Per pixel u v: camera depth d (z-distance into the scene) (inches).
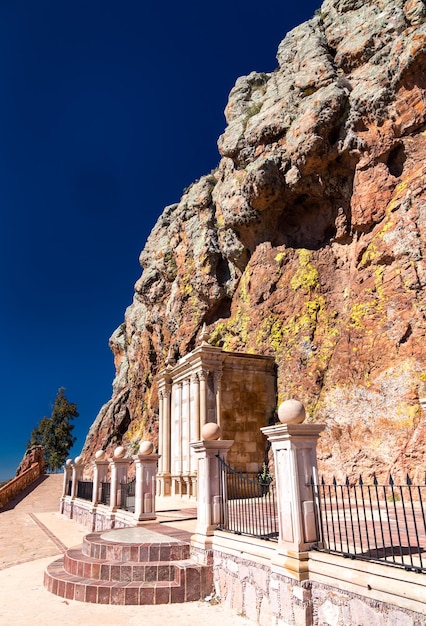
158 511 603.8
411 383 613.6
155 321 1382.9
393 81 731.4
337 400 706.8
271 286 943.7
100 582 334.3
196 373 767.1
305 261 901.8
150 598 316.2
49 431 2153.1
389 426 618.5
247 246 1066.7
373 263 724.7
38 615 299.0
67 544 609.6
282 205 947.3
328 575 228.5
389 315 674.8
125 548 358.0
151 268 1444.4
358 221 766.5
